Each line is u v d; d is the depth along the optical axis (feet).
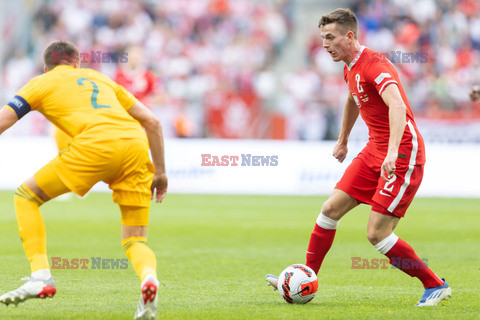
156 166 56.90
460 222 149.18
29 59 277.44
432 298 60.70
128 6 281.54
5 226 130.62
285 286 61.00
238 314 55.11
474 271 85.30
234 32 282.15
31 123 217.15
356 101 63.16
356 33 61.93
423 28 280.31
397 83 59.31
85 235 119.14
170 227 134.51
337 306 59.82
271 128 221.46
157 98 187.52
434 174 217.97
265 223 143.23
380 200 59.98
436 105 220.64
